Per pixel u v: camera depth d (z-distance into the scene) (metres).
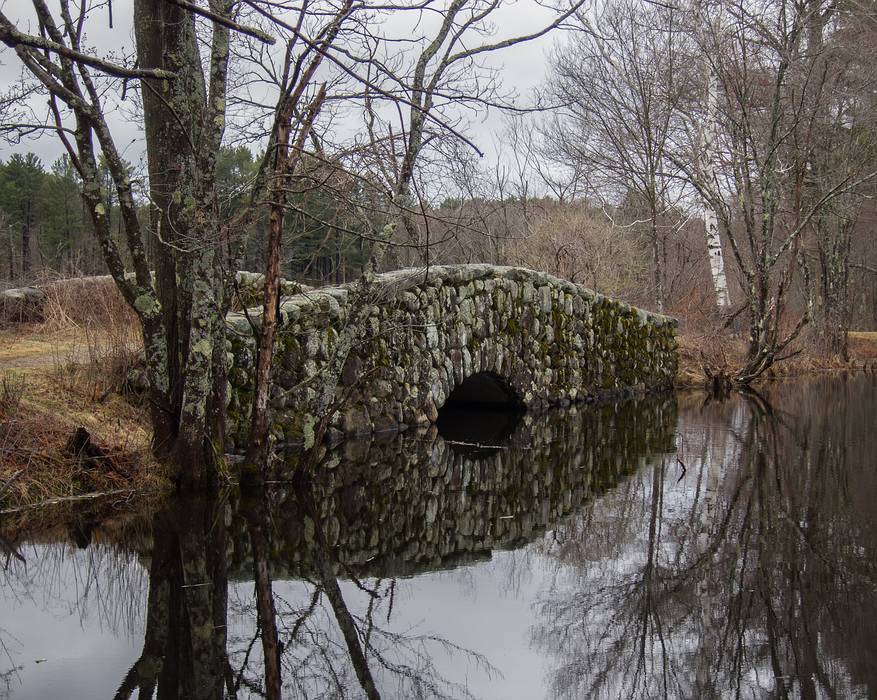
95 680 3.25
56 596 4.24
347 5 5.72
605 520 5.86
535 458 8.47
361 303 7.11
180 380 6.58
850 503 6.24
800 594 4.18
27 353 8.45
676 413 12.19
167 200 6.49
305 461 7.03
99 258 11.61
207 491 6.50
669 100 17.34
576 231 18.67
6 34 2.95
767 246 15.68
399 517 6.02
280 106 6.15
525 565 4.81
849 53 15.20
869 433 9.92
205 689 3.18
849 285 30.92
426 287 10.33
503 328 11.96
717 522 5.71
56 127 5.92
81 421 6.84
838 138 17.95
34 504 5.90
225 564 4.83
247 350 7.61
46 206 33.03
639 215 22.70
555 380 13.07
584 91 19.56
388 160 6.89
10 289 10.35
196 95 6.18
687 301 20.11
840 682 3.19
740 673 3.27
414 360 10.31
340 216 7.41
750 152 16.84
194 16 6.22
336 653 3.57
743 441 9.42
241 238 6.70
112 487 6.26
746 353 17.11
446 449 8.94
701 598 4.17
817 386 16.47
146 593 4.31
